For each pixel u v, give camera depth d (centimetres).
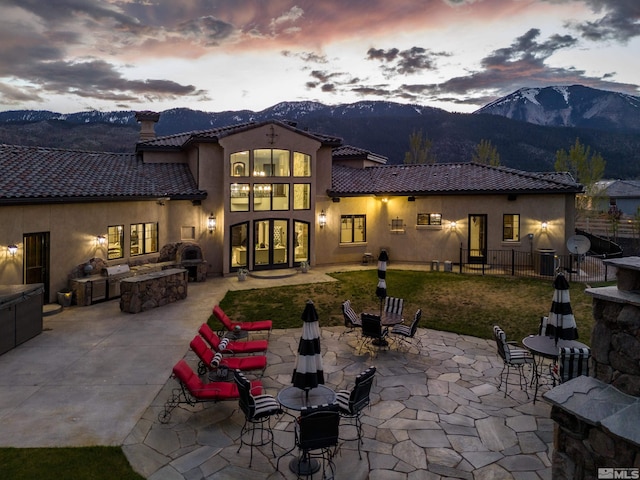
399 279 1969
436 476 591
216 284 1895
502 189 2134
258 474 593
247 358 901
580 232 2941
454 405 798
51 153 1925
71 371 939
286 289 1784
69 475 570
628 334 376
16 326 1091
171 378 905
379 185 2466
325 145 2312
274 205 2173
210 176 2070
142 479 571
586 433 392
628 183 5153
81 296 1511
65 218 1538
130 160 2238
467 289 1770
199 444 664
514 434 698
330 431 583
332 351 1088
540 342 869
